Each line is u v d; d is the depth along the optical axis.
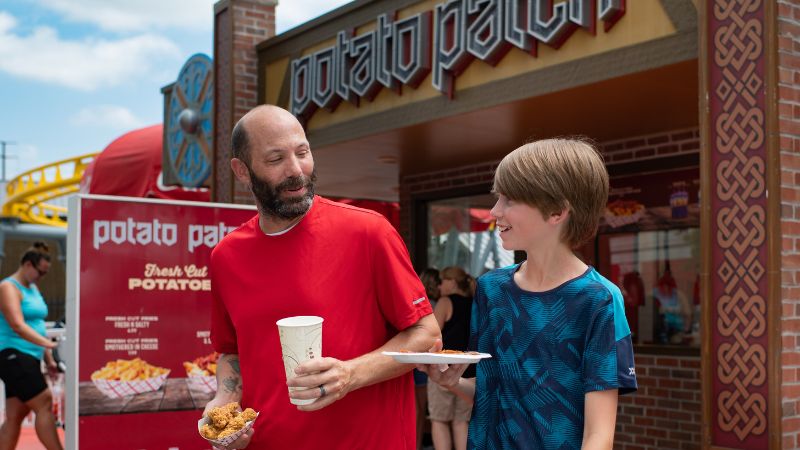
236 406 2.50
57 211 30.00
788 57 4.58
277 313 2.54
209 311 5.37
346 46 7.82
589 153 2.09
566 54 5.99
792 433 4.48
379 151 8.86
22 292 6.96
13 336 6.84
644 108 6.71
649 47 5.43
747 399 4.54
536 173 2.04
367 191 12.53
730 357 4.63
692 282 7.57
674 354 7.66
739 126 4.67
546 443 2.03
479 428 2.18
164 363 5.20
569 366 2.04
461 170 10.02
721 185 4.73
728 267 4.67
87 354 5.00
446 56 6.81
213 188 9.32
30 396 6.87
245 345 2.62
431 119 7.08
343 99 8.02
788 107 4.56
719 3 4.82
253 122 2.46
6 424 7.01
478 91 6.67
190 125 9.91
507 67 6.43
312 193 2.52
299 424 2.51
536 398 2.05
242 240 2.64
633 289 8.06
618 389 2.01
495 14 6.38
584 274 2.07
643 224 7.99
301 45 8.52
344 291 2.52
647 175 7.98
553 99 6.33
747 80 4.64
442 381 2.22
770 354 4.45
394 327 2.67
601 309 2.01
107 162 11.60
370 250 2.54
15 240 31.69
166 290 5.24
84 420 4.97
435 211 10.54
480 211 9.84
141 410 5.12
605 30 5.70
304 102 8.36
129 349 5.12
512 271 2.21
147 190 11.02
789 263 4.51
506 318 2.14
